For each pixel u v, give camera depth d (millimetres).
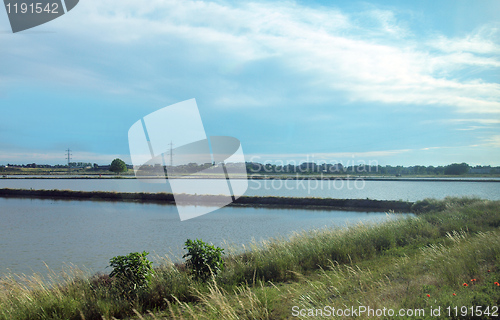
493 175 120750
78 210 34062
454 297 5242
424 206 31500
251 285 8359
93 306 6926
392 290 6328
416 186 74125
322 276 8281
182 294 7555
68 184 79250
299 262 9953
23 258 14594
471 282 6145
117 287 7902
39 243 17859
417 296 5539
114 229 22531
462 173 121438
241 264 9516
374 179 102000
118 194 47500
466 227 13141
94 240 18641
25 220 27000
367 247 11133
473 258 7629
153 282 8070
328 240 11695
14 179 104375
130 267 7938
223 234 20562
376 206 36219
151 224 24891
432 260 8156
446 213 18391
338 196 50781
